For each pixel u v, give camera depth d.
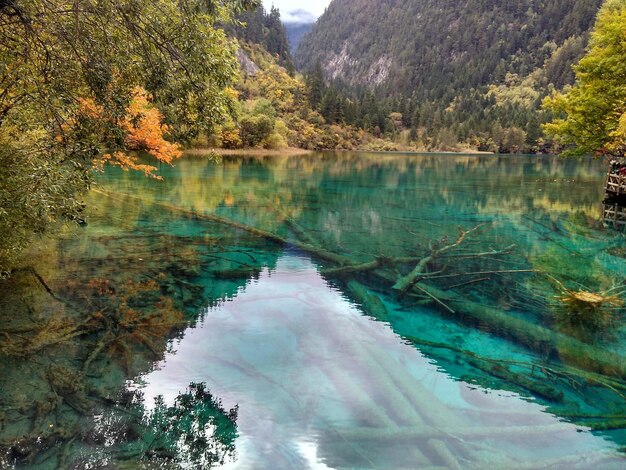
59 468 2.98
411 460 3.21
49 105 4.21
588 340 5.38
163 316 5.58
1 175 4.24
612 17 16.83
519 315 6.13
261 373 4.39
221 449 3.25
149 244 8.77
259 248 9.09
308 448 3.31
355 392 4.10
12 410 3.54
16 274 6.58
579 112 18.12
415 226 11.91
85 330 5.05
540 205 15.77
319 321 5.71
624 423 3.75
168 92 4.46
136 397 3.88
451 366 4.68
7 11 4.05
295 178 22.77
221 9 4.34
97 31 4.37
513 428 3.62
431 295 6.82
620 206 15.65
